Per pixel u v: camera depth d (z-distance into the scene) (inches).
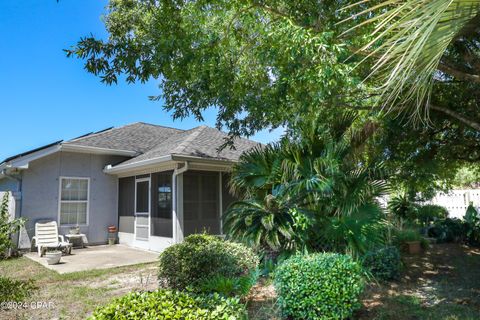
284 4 228.4
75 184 507.5
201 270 221.9
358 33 187.5
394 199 438.9
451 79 226.7
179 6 236.1
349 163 249.4
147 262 369.4
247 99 269.4
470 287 240.8
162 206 451.8
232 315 115.3
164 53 208.8
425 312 191.5
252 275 206.7
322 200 236.2
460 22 62.9
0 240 219.3
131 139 589.3
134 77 206.7
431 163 309.7
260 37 256.8
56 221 484.4
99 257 405.7
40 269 338.6
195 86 245.6
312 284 173.3
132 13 244.2
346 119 271.3
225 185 485.1
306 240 227.9
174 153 406.3
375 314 189.2
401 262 285.0
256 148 289.4
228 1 248.7
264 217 231.1
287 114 256.2
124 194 534.6
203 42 245.9
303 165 250.8
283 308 181.2
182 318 106.2
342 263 179.0
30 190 467.5
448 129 289.1
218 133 564.1
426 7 60.7
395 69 69.6
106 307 112.3
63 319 195.9
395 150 306.7
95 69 196.4
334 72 169.9
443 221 441.1
